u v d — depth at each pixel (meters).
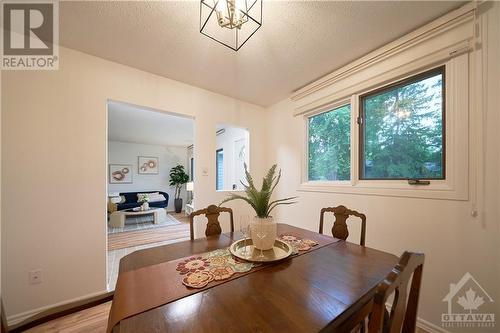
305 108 2.58
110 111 3.64
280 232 1.64
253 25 1.52
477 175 1.30
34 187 1.61
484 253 1.27
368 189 1.90
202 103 2.62
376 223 1.84
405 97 1.74
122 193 6.14
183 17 1.44
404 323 0.71
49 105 1.68
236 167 4.50
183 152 7.78
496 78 1.24
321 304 0.72
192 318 0.64
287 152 2.92
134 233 4.11
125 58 1.94
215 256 1.14
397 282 0.54
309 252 1.21
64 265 1.71
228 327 0.61
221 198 2.75
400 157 1.77
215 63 2.04
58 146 1.71
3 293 1.50
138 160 6.88
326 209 1.75
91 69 1.87
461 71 1.38
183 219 5.62
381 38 1.69
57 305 1.67
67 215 1.73
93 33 1.60
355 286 0.84
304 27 1.54
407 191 1.63
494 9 1.25
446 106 1.46
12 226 1.53
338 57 1.95
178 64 2.06
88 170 1.83
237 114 2.98
